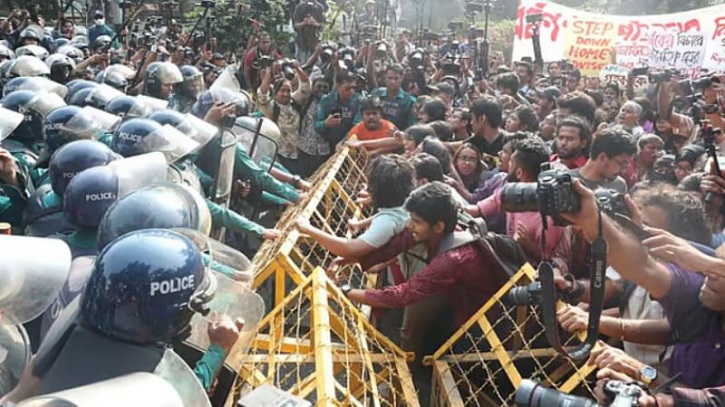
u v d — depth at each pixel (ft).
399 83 27.37
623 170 15.61
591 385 10.60
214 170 16.55
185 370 7.06
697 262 7.93
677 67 34.19
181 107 22.15
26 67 25.27
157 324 6.99
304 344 10.87
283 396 7.25
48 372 6.99
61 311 8.09
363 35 48.93
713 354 8.35
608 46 36.88
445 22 85.97
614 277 12.12
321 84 27.37
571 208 7.30
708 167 14.29
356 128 23.89
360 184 21.15
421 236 12.10
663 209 10.30
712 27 33.19
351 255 12.92
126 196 9.67
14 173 13.88
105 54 30.09
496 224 15.40
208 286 7.57
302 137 26.91
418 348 12.49
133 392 5.70
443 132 21.27
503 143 19.83
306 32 41.45
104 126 16.20
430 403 12.19
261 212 19.89
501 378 11.78
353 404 9.02
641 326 10.12
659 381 9.45
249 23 44.27
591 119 21.62
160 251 7.16
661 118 24.22
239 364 8.57
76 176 10.69
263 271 12.26
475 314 11.82
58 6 59.72
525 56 39.70
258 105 26.25
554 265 12.82
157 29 42.98
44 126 15.37
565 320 10.23
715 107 20.08
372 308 13.35
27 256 7.22
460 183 18.49
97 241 9.68
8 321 7.29
